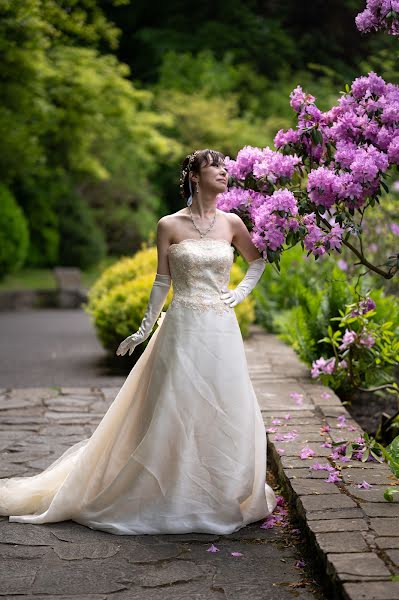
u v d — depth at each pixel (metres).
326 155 4.40
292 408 5.42
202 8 23.84
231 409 3.74
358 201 4.14
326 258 9.88
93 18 13.56
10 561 3.40
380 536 3.20
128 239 24.53
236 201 4.27
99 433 3.93
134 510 3.73
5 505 4.02
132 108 15.97
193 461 3.70
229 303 3.90
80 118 14.78
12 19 11.86
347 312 5.77
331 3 20.12
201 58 22.31
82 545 3.57
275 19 22.81
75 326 13.98
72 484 3.89
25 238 21.36
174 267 3.88
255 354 7.86
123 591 3.10
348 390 6.29
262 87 21.81
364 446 4.37
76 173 21.83
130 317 7.98
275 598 3.02
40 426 5.71
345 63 19.33
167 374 3.76
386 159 4.05
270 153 4.31
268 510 3.87
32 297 18.92
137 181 23.72
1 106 13.44
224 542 3.58
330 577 2.95
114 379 7.71
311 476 3.98
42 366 8.70
